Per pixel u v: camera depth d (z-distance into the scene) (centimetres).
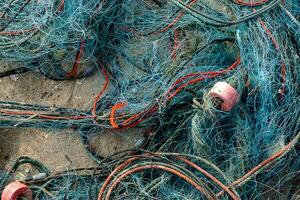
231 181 214
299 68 231
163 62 247
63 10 239
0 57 241
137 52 253
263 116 226
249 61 229
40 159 235
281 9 236
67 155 236
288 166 226
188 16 250
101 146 238
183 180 219
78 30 238
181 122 234
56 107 239
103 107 240
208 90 226
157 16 257
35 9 244
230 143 225
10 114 229
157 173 223
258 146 224
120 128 231
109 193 210
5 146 236
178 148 232
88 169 227
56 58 245
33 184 223
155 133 233
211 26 238
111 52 252
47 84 247
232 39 242
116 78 247
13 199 208
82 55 245
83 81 249
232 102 213
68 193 222
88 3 239
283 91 226
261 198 228
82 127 236
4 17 245
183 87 230
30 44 240
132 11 257
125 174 212
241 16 241
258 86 225
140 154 227
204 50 242
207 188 207
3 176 228
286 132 225
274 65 228
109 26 252
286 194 230
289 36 233
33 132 238
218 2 256
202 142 218
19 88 246
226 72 233
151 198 212
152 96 239
